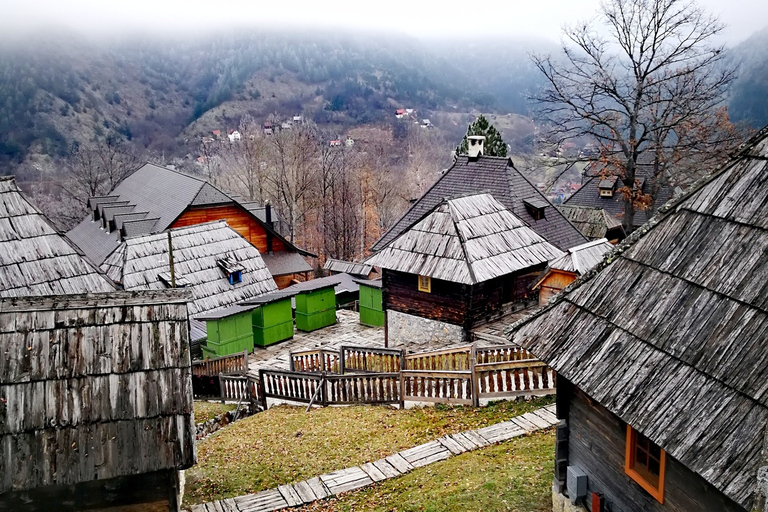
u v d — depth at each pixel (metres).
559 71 29.91
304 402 17.45
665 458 7.70
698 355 7.38
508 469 11.62
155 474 8.91
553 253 23.23
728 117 30.75
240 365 20.33
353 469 12.63
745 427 6.37
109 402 8.77
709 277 7.94
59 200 63.69
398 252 22.88
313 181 58.88
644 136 28.84
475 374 15.02
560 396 10.05
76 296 10.80
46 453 8.23
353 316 30.97
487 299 22.02
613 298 9.09
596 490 9.37
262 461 13.63
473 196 23.67
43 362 8.98
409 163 84.56
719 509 6.86
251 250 29.23
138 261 26.08
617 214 41.69
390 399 16.28
